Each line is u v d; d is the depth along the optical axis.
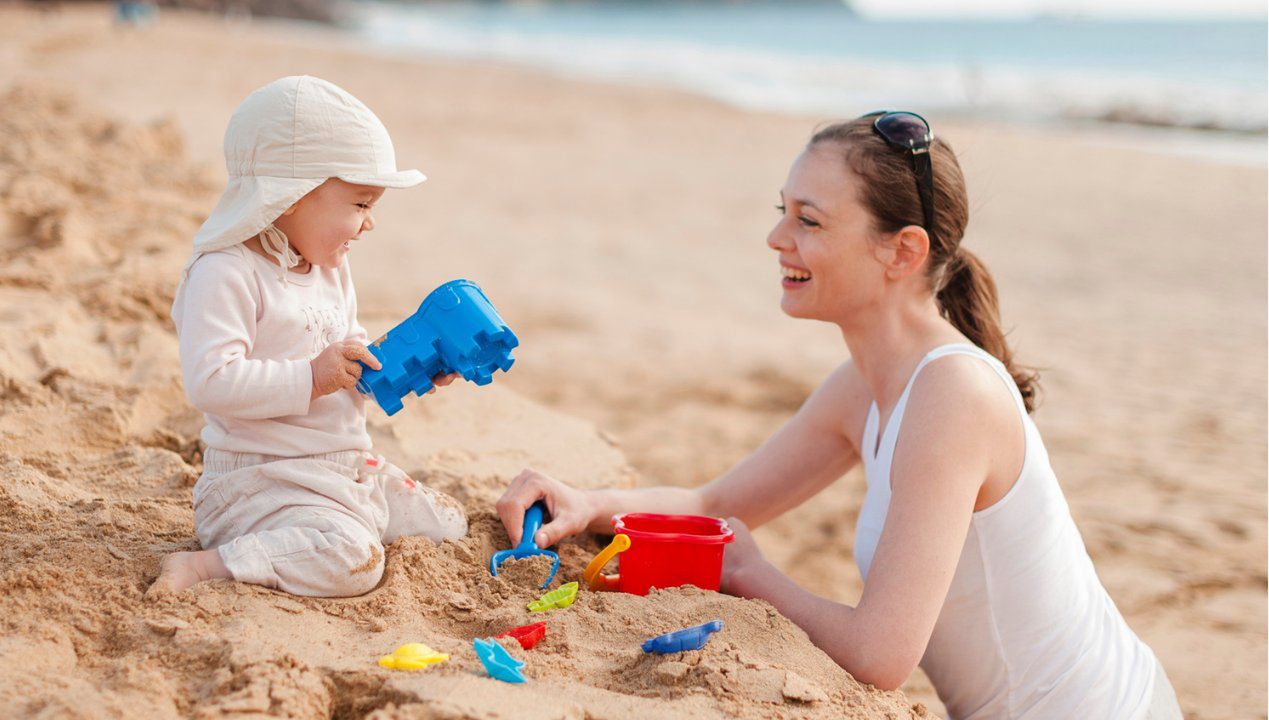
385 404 2.19
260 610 2.02
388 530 2.45
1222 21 120.69
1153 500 5.14
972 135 21.94
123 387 3.21
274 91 2.17
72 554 2.14
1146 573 4.30
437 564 2.35
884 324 2.36
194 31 40.34
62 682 1.72
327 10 81.56
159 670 1.80
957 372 2.17
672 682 1.93
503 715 1.70
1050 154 19.38
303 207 2.20
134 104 15.48
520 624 2.14
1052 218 13.44
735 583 2.45
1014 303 9.38
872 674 2.08
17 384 3.04
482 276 9.23
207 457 2.30
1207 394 7.05
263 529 2.22
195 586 2.07
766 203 14.07
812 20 171.00
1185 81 39.31
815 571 4.28
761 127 22.22
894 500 2.15
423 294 8.18
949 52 63.38
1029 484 2.20
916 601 2.07
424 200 12.54
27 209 4.80
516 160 16.16
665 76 38.34
